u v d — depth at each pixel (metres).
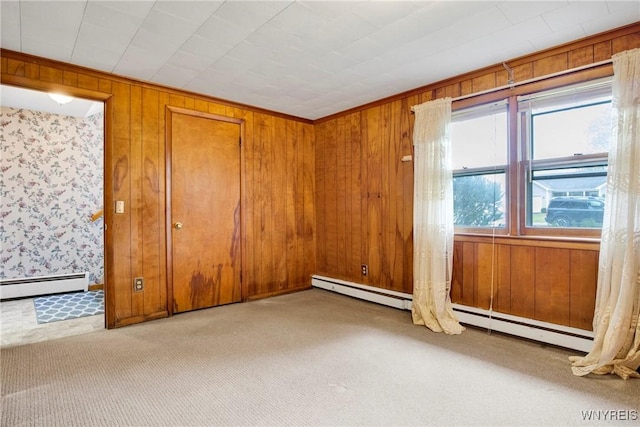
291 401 1.86
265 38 2.38
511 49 2.55
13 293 4.13
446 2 1.96
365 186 3.92
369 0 1.94
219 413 1.75
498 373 2.15
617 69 2.15
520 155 2.73
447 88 3.15
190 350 2.54
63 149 4.55
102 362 2.34
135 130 3.14
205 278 3.62
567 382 2.03
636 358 2.04
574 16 2.10
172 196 3.38
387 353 2.46
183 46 2.49
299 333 2.88
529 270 2.66
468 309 2.99
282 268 4.28
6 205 4.21
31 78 2.65
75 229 4.63
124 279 3.08
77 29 2.24
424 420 1.69
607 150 2.35
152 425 1.65
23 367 2.26
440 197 3.00
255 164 4.02
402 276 3.55
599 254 2.29
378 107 3.76
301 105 3.94
